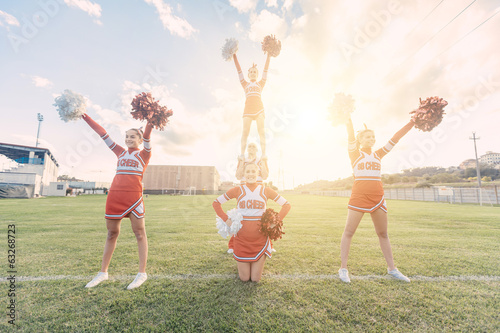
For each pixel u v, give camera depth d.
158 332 1.76
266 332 1.76
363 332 1.78
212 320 1.90
